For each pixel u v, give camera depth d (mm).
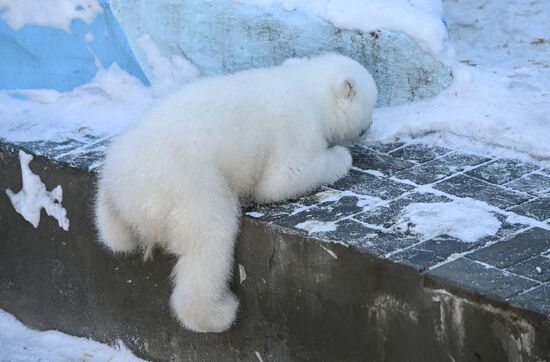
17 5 10461
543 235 6988
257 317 7750
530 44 11141
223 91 7770
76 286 9172
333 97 8398
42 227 9250
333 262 7086
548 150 8344
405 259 6703
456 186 7988
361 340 7074
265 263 7543
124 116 9969
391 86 9531
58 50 10492
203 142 7418
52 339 9430
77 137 9539
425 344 6629
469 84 9477
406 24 9336
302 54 9672
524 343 6020
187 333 8367
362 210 7617
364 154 8789
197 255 7344
